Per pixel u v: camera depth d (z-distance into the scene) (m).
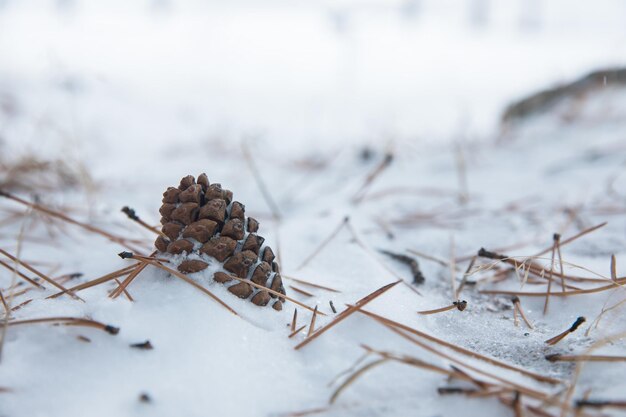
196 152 1.04
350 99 1.65
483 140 0.99
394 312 0.41
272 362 0.37
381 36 2.49
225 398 0.36
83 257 0.48
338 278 0.46
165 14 2.55
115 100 1.37
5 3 2.29
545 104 1.17
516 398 0.35
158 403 0.35
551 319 0.43
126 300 0.39
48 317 0.38
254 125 1.33
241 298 0.40
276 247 0.51
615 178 0.62
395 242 0.53
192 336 0.38
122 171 0.85
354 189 0.71
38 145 0.85
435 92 1.77
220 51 2.15
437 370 0.36
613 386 0.36
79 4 2.46
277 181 0.82
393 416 0.35
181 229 0.41
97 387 0.36
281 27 2.54
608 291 0.43
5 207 0.55
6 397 0.35
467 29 2.61
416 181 0.73
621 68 1.13
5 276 0.45
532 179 0.69
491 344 0.40
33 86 1.30
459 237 0.53
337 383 0.37
